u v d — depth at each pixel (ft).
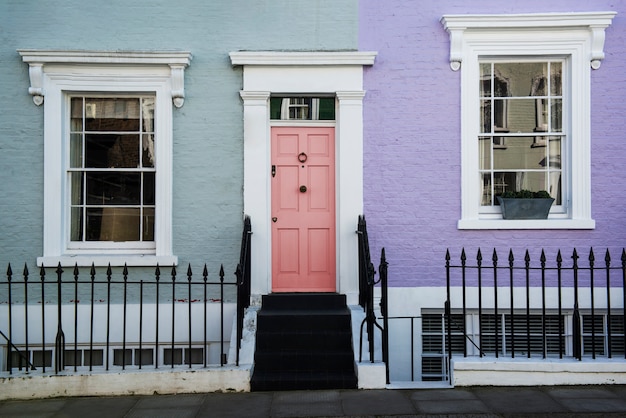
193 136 26.07
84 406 19.63
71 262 25.45
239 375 20.99
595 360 21.35
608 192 25.88
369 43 26.23
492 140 26.53
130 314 25.62
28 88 25.73
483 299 25.85
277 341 22.94
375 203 26.09
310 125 26.66
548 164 26.48
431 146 26.16
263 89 26.04
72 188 26.48
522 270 25.80
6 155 25.70
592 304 21.65
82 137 26.55
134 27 26.09
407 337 25.68
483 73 26.66
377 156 26.14
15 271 25.53
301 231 26.63
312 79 26.13
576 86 25.98
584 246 25.73
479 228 25.82
